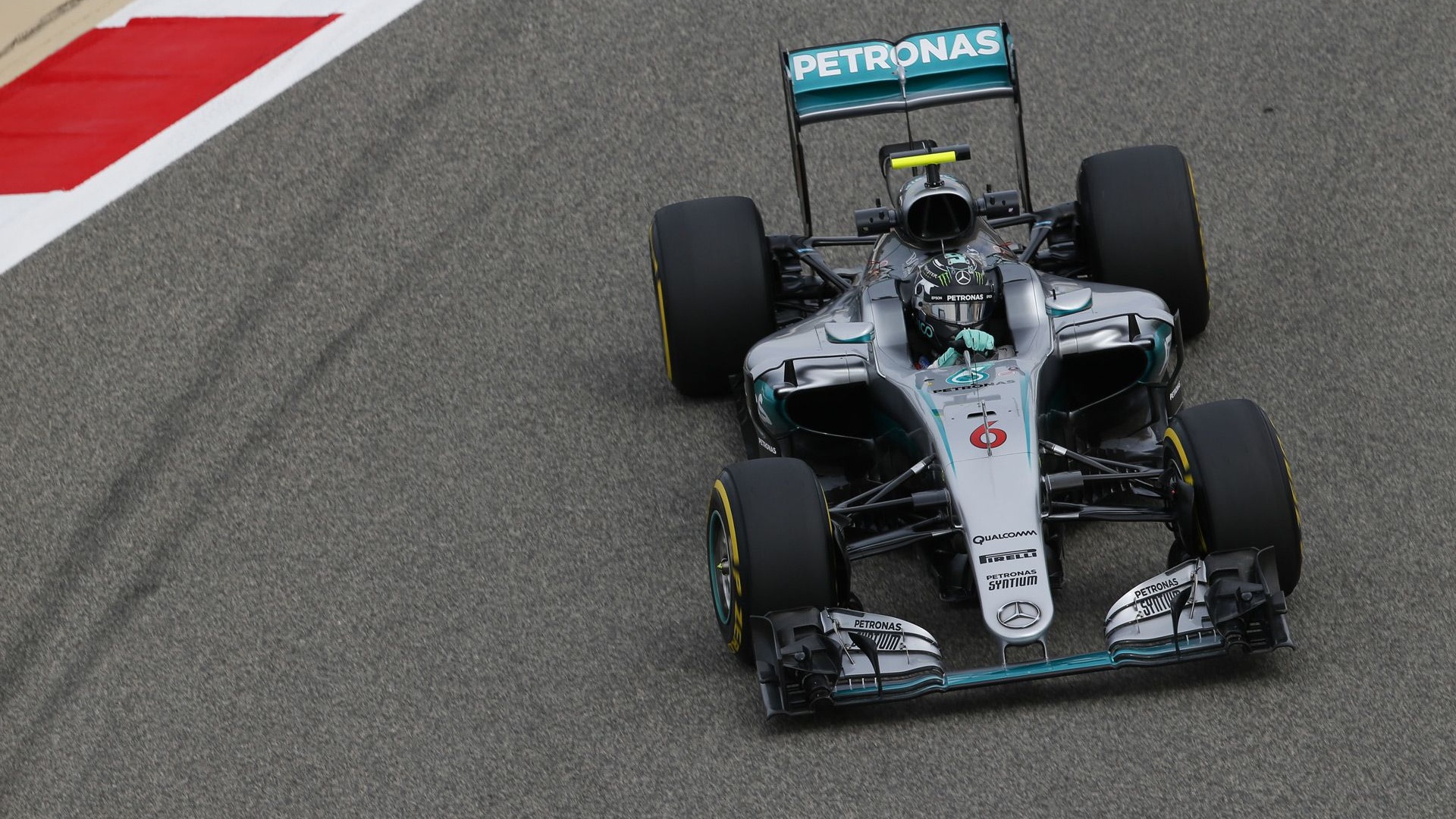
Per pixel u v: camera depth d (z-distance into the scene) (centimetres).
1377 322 3550
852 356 2898
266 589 3109
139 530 3325
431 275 4125
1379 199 4016
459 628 2939
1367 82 4506
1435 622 2641
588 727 2638
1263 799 2303
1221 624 2436
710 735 2578
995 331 2978
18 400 3800
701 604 2928
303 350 3881
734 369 3466
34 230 4444
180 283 4175
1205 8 4922
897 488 2845
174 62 5094
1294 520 2502
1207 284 3438
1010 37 3475
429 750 2638
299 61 5044
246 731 2741
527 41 5081
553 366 3741
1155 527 2967
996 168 4297
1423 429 3188
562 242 4209
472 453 3462
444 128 4719
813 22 5019
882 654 2492
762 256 3425
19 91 4981
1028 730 2489
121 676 2917
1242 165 4219
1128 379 3056
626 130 4641
